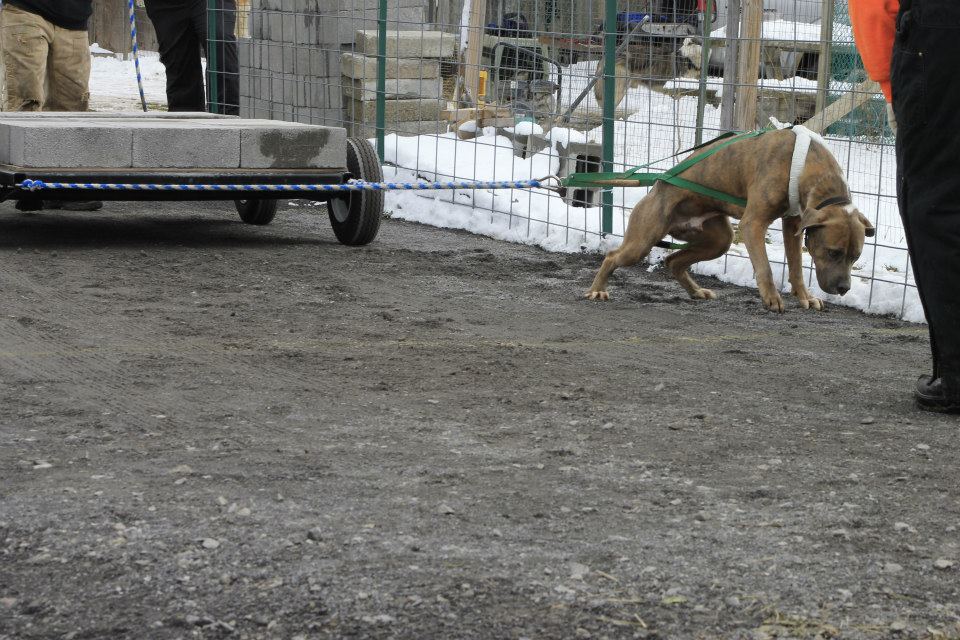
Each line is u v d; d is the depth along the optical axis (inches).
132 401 190.1
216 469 157.2
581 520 141.3
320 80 527.5
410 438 173.5
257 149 338.3
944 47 179.6
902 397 205.6
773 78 497.0
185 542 132.2
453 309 277.0
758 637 112.7
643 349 240.1
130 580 122.5
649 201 289.0
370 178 353.7
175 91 528.7
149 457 161.8
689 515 143.6
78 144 319.9
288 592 120.3
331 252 350.0
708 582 124.3
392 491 150.2
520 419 185.3
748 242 278.1
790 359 235.0
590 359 229.1
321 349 230.5
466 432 177.3
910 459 167.8
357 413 186.5
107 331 241.0
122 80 927.7
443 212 416.2
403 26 529.3
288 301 277.7
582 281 322.7
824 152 263.7
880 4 192.9
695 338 253.4
